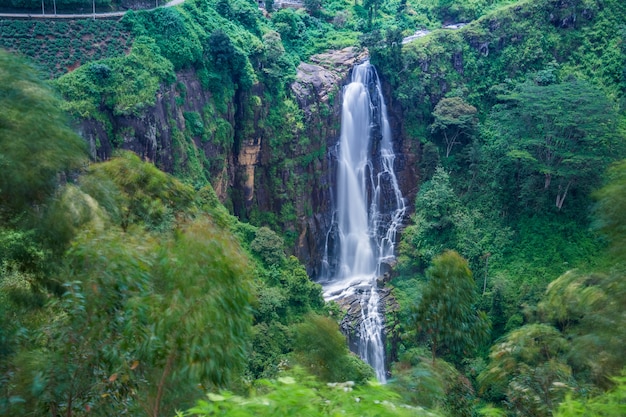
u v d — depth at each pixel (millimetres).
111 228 12508
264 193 61125
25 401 10055
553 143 57656
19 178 11711
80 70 45438
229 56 54969
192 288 9789
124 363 10289
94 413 10734
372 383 7422
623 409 7801
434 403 14047
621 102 66562
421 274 60812
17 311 12688
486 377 18844
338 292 59031
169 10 54125
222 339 9781
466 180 66500
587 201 57281
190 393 10977
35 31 49594
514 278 55750
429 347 25797
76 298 10328
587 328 13891
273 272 47031
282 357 32406
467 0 87250
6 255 12578
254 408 6461
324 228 65000
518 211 61031
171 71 50250
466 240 59125
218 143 54969
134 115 45625
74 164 13445
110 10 55156
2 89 12102
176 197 18359
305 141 60656
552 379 15922
